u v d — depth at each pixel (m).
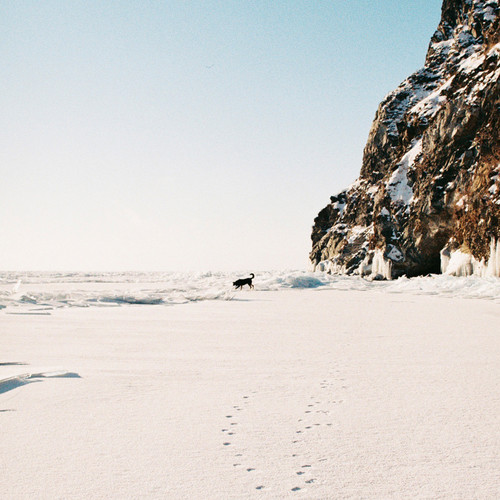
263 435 2.76
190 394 3.79
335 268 54.94
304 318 11.08
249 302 17.27
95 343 6.74
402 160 46.66
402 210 43.09
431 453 2.47
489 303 17.06
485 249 29.23
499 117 30.95
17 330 8.30
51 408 3.34
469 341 7.17
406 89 56.94
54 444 2.58
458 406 3.44
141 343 6.77
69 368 4.88
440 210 37.97
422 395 3.78
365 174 60.28
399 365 5.13
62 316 11.08
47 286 33.84
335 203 66.19
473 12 48.69
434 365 5.14
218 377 4.47
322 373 4.69
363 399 3.64
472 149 35.78
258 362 5.29
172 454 2.44
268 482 2.09
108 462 2.32
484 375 4.59
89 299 16.00
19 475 2.15
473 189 32.72
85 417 3.12
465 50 48.91
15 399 3.60
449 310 13.84
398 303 17.05
